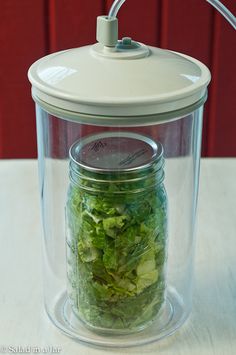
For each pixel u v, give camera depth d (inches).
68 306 25.5
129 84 20.6
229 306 25.6
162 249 23.4
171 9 40.8
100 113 20.3
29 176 34.9
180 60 22.7
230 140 45.2
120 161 22.1
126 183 21.8
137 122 20.5
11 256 28.4
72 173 22.7
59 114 21.0
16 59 42.3
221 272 27.5
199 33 41.5
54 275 26.6
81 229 22.5
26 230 30.2
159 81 21.0
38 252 28.7
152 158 22.3
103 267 22.5
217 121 44.6
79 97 20.2
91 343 23.7
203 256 28.5
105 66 21.2
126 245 22.2
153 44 41.8
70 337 23.9
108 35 21.7
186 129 24.3
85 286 23.2
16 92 43.4
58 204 26.4
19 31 41.4
